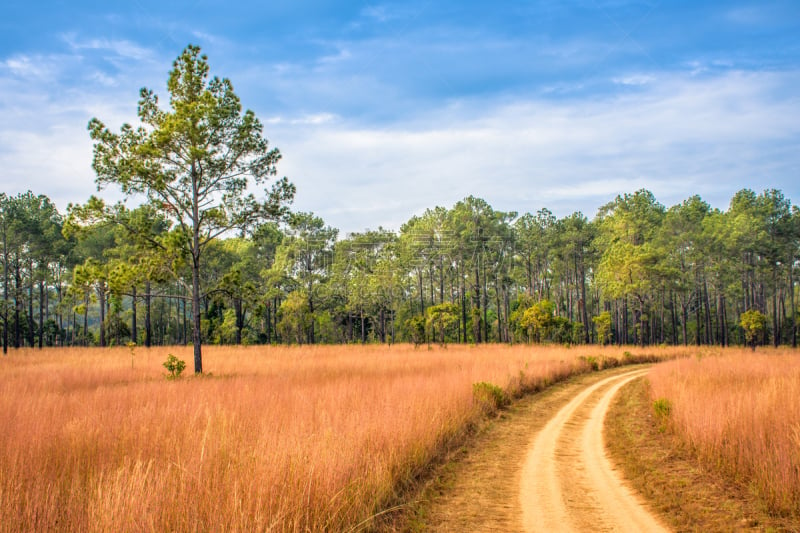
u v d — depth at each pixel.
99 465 6.99
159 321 65.06
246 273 59.09
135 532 4.81
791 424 9.05
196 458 6.85
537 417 14.45
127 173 20.84
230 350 36.22
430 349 38.53
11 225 47.47
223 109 21.88
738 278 60.25
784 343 63.47
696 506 7.14
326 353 32.66
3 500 5.34
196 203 22.67
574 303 82.69
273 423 9.05
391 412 9.90
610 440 11.55
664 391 15.91
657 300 61.28
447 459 9.67
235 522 5.00
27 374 19.12
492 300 76.44
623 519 6.74
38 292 58.62
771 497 7.09
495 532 6.29
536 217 74.06
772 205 60.81
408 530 6.29
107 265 21.67
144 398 12.77
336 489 6.34
